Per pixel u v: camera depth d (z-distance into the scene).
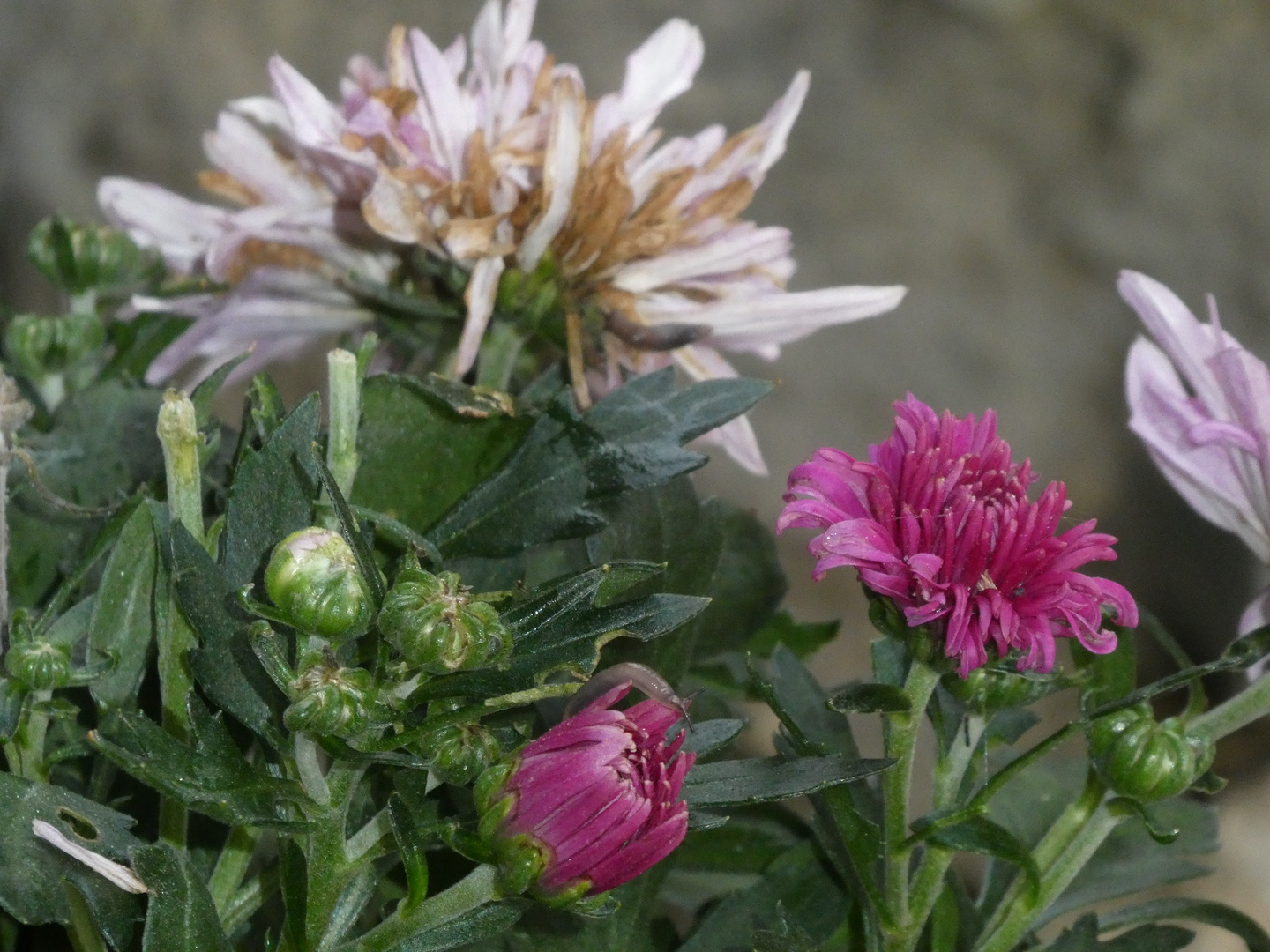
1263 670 0.38
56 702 0.34
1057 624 0.33
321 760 0.46
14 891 0.32
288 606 0.31
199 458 0.34
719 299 0.41
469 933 0.32
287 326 0.42
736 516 0.42
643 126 0.41
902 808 0.35
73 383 0.43
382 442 0.36
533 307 0.40
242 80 1.07
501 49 0.41
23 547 0.39
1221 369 0.36
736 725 0.34
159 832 0.35
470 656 0.31
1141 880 0.40
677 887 0.41
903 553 0.33
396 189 0.39
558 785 0.31
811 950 0.34
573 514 0.36
